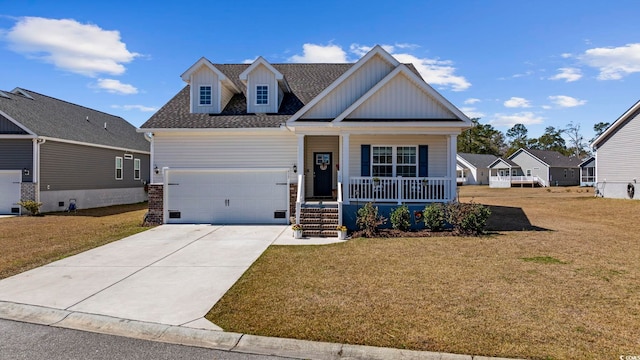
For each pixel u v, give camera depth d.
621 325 4.58
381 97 13.52
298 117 13.71
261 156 15.36
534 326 4.55
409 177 14.56
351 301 5.49
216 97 16.14
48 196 19.02
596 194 25.91
